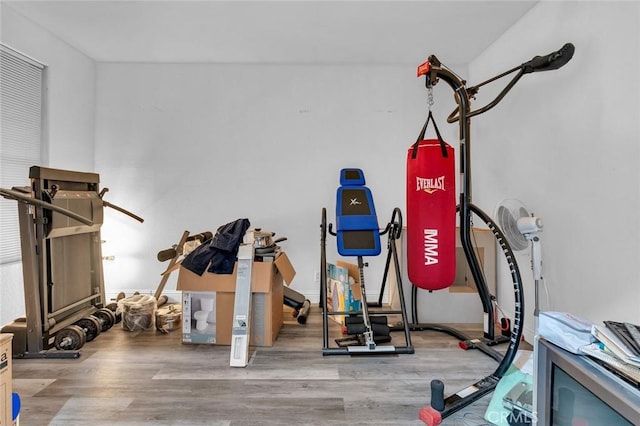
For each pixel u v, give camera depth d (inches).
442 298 126.6
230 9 107.9
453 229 92.4
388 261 130.6
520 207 81.0
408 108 149.6
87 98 143.8
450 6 105.4
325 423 68.9
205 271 105.5
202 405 74.6
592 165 82.0
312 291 151.5
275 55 140.3
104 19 114.5
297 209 150.6
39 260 97.3
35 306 95.9
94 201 116.6
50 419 69.5
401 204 150.4
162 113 149.0
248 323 97.5
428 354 100.7
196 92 148.9
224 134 149.5
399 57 141.6
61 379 85.1
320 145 149.9
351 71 149.3
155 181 149.9
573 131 88.0
